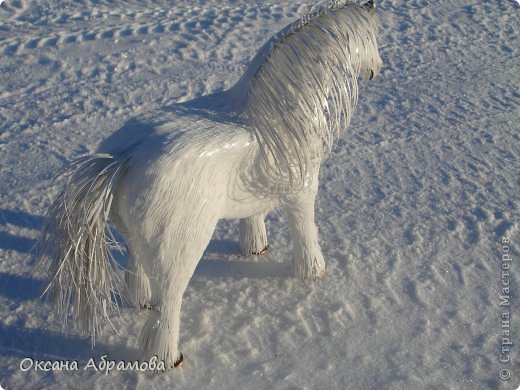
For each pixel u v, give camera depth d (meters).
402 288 3.44
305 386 2.79
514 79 6.09
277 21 7.26
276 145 2.68
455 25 7.34
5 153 4.60
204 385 2.78
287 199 3.07
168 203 2.43
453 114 5.39
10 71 5.83
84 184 2.45
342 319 3.20
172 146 2.45
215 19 7.20
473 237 3.87
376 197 4.27
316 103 2.68
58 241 2.56
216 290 3.39
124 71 5.93
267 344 3.03
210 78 5.88
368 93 5.75
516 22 7.49
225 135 2.57
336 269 3.56
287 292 3.38
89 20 7.02
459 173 4.54
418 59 6.46
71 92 5.53
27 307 3.21
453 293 3.41
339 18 2.60
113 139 2.60
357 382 2.82
